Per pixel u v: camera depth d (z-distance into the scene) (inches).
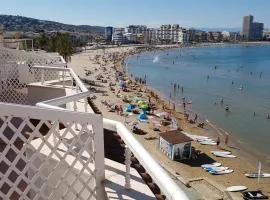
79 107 311.1
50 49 3056.1
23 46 761.6
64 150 168.2
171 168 1221.1
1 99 442.9
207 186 1091.3
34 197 144.1
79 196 155.4
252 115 2102.6
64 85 422.0
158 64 5172.2
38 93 436.5
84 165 154.3
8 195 137.3
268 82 3467.0
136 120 1793.8
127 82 3100.4
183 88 3029.0
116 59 5620.1
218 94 2775.6
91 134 153.6
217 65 5132.9
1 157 132.3
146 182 158.1
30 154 161.0
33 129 136.8
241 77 3833.7
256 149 1498.5
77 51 6722.4
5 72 446.3
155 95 2593.5
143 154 119.2
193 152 1338.6
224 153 1386.6
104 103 2117.4
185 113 2075.5
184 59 6156.5
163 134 1362.0
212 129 1787.6
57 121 141.7
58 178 148.6
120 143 174.7
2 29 685.3
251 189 1081.4
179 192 91.7
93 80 3078.2
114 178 163.6
